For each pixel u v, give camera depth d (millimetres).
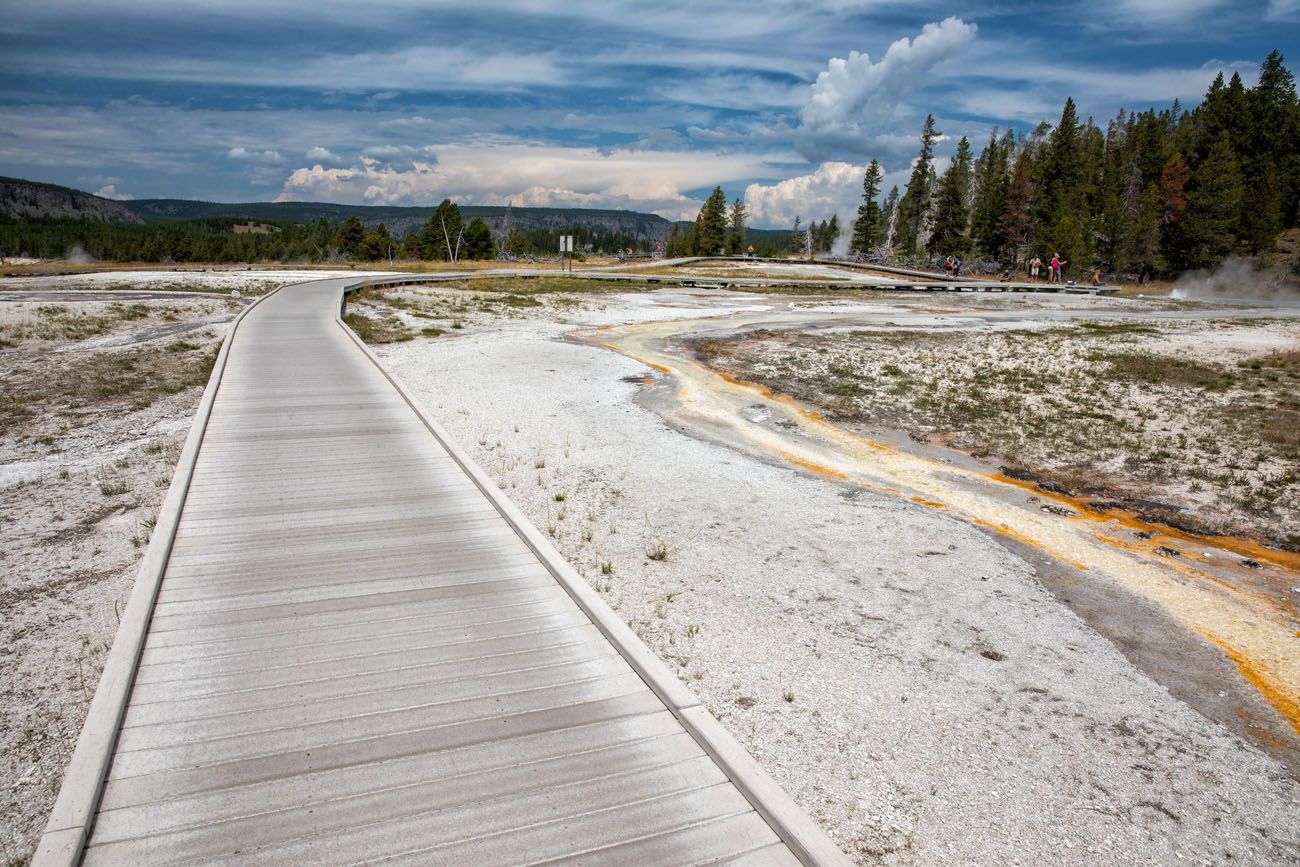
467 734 4047
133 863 3121
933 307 35625
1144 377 17203
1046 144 76000
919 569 7207
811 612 6266
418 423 10234
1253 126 68438
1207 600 6828
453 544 6488
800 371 17453
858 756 4512
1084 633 6156
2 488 8766
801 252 118250
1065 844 3910
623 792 3686
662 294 37406
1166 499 9602
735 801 3674
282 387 12172
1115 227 58156
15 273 41906
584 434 11383
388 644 4895
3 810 4004
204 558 6051
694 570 6957
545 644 4980
